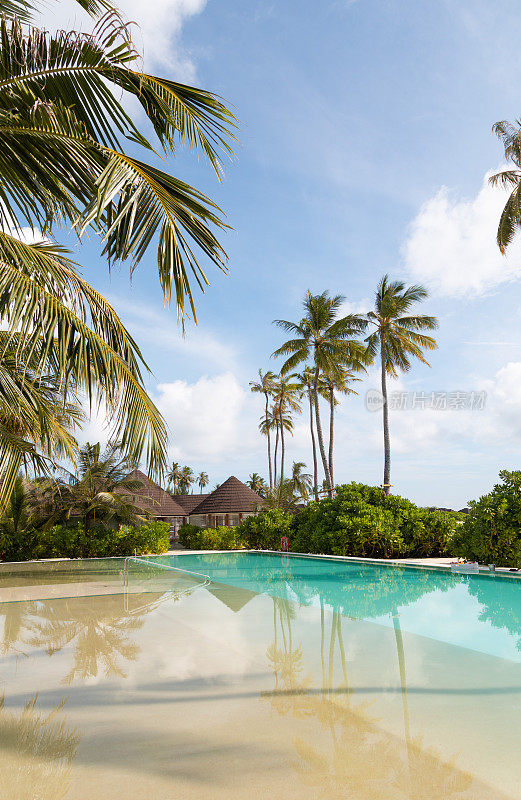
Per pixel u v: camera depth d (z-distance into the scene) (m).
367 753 2.92
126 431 4.46
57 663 5.02
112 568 15.36
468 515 14.58
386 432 27.38
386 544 16.30
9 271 4.18
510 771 2.70
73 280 4.68
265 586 11.35
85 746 3.02
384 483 26.72
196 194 4.38
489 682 4.33
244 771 2.70
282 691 4.09
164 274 4.43
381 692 4.06
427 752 2.93
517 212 22.45
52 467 8.58
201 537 24.44
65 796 2.42
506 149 21.69
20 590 10.70
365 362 30.91
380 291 29.55
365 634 6.35
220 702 3.83
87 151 4.49
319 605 8.74
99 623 7.18
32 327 4.21
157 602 9.16
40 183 4.95
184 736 3.17
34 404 7.86
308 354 32.69
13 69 4.20
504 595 9.73
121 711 3.64
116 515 20.19
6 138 4.43
